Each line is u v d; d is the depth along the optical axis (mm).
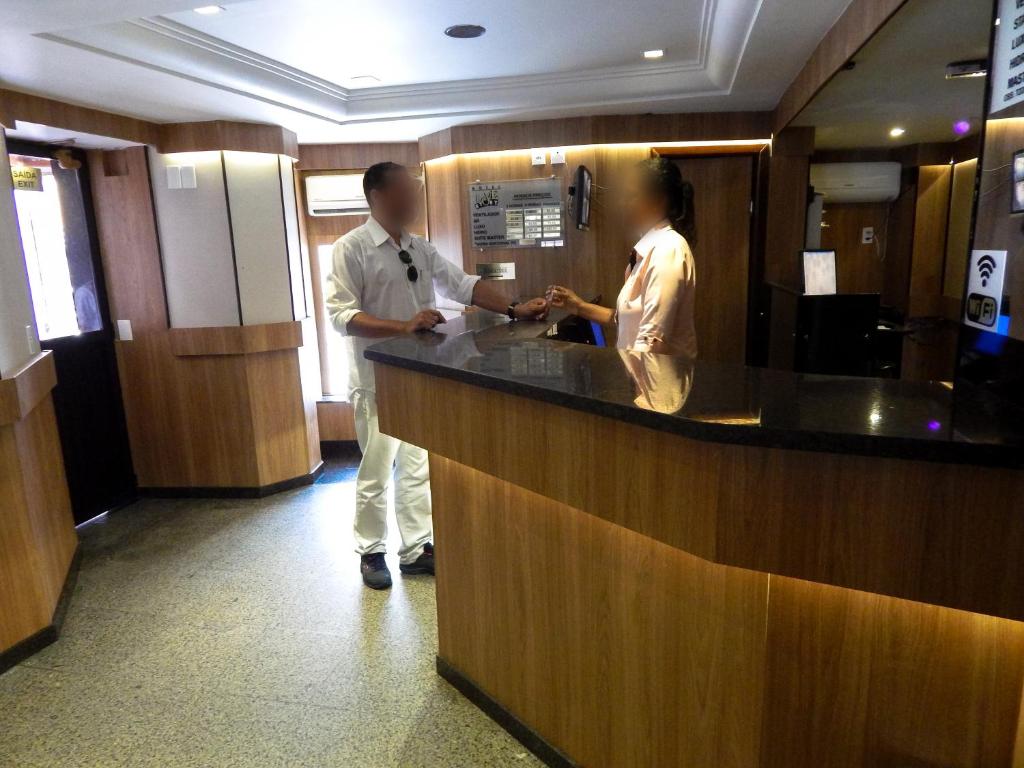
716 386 1372
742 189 4039
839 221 3346
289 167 4035
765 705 1264
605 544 1529
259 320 3932
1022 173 1055
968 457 964
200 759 1916
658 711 1475
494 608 1930
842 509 1080
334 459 4785
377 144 4527
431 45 2908
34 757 1942
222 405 3941
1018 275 1068
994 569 1015
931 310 2748
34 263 3410
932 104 2416
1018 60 1081
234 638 2533
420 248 2816
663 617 1422
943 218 2664
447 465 1993
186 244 3768
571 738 1744
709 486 1162
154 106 3242
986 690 1152
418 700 2139
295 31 2658
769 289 3734
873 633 1184
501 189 4086
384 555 2994
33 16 2016
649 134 3893
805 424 1072
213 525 3641
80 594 2904
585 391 1351
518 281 4176
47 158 3479
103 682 2291
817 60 2582
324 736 1992
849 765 1250
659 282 2002
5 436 2369
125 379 3955
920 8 1677
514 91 3557
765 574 1210
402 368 1914
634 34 2852
